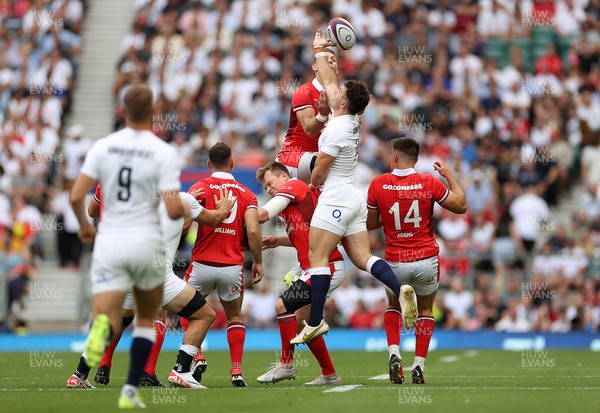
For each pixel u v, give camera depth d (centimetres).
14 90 9338
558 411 2653
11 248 7888
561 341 7150
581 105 8850
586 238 7756
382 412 2620
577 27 9669
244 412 2616
